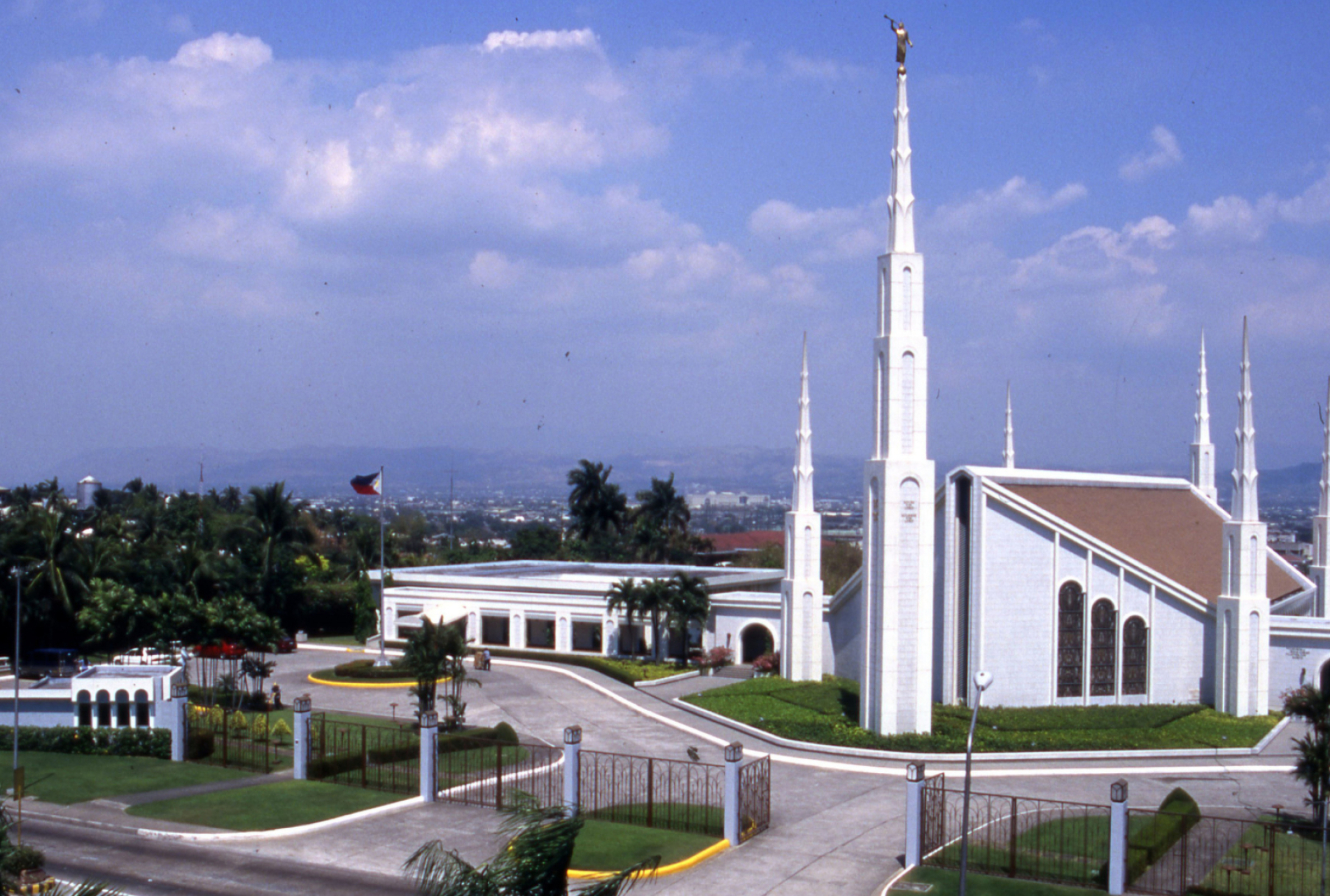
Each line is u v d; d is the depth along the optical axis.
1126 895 32.22
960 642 62.44
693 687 70.38
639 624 81.94
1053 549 61.69
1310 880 33.12
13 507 133.88
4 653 83.81
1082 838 37.97
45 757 48.12
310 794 42.50
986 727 56.06
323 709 64.19
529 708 64.31
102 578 84.88
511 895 19.73
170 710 49.34
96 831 37.84
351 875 33.47
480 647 86.88
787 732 55.00
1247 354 61.22
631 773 41.44
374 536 126.19
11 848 24.80
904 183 55.62
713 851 36.84
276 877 33.22
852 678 70.75
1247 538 60.34
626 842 37.25
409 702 66.25
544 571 106.31
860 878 34.50
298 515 102.19
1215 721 58.25
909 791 35.34
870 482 55.88
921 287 55.62
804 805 43.44
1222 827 39.47
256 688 70.62
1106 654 62.22
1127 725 56.62
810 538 70.38
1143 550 64.88
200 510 137.12
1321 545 74.44
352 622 105.19
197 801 41.19
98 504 155.12
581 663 80.62
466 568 103.94
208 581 87.12
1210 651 62.59
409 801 41.72
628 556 133.50
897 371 55.09
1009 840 37.81
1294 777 43.34
